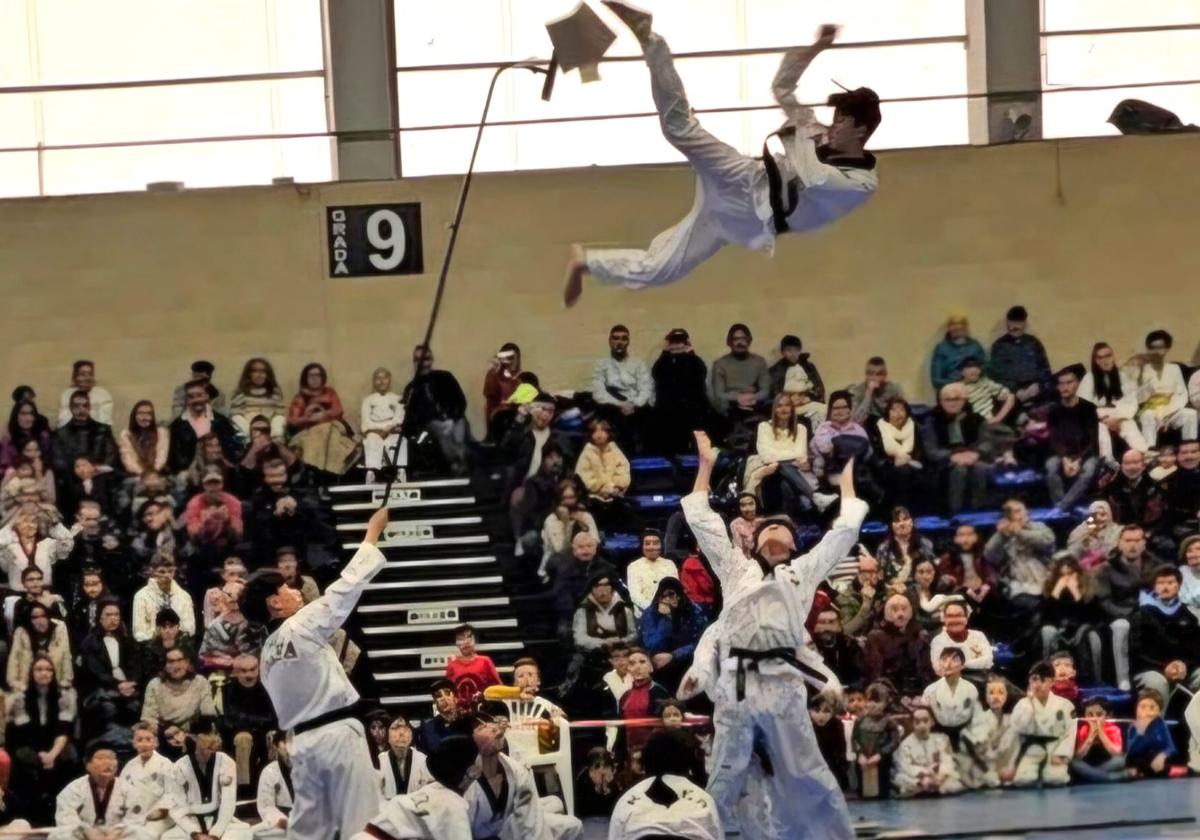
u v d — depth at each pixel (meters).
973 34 25.30
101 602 19.14
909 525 20.09
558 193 23.22
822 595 18.69
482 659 16.77
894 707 17.45
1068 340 23.47
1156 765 17.88
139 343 22.78
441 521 21.55
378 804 12.74
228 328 22.88
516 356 22.44
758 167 10.84
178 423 21.81
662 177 23.30
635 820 11.30
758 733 12.48
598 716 17.80
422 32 25.03
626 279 11.19
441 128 23.20
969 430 22.06
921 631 18.52
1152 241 23.52
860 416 22.19
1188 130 23.53
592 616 18.98
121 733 18.25
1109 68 25.38
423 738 16.05
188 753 16.48
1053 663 18.33
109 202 22.83
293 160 23.08
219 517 20.64
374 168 23.06
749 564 12.59
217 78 24.92
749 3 25.44
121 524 21.05
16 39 24.66
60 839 15.28
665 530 20.86
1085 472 21.80
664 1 25.33
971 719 17.55
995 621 20.00
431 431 22.19
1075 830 14.75
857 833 14.77
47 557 20.23
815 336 23.38
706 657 12.55
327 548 20.88
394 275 23.05
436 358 23.06
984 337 23.41
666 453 22.03
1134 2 25.48
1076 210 23.50
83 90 24.70
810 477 21.48
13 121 24.61
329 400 22.23
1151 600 19.59
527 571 21.06
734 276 23.33
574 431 22.06
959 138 23.55
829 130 10.97
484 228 23.12
